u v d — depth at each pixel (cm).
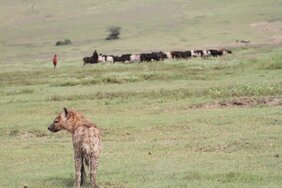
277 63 10475
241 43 18950
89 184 3061
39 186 3130
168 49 18725
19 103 7538
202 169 3331
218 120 5391
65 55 19188
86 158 2803
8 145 4819
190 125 5278
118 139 4866
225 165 3438
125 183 3081
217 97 7012
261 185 2877
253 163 3456
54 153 4316
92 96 7750
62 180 3262
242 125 5075
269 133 4538
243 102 6450
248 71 10100
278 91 6981
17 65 15350
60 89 8956
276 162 3447
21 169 3691
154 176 3209
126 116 6072
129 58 14238
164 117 5809
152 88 8206
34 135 5403
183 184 2950
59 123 3033
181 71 10731
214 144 4225
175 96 7294
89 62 14275
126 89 8306
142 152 4131
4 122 6078
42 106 7119
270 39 19475
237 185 2891
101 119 5909
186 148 4200
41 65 14888
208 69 10956
